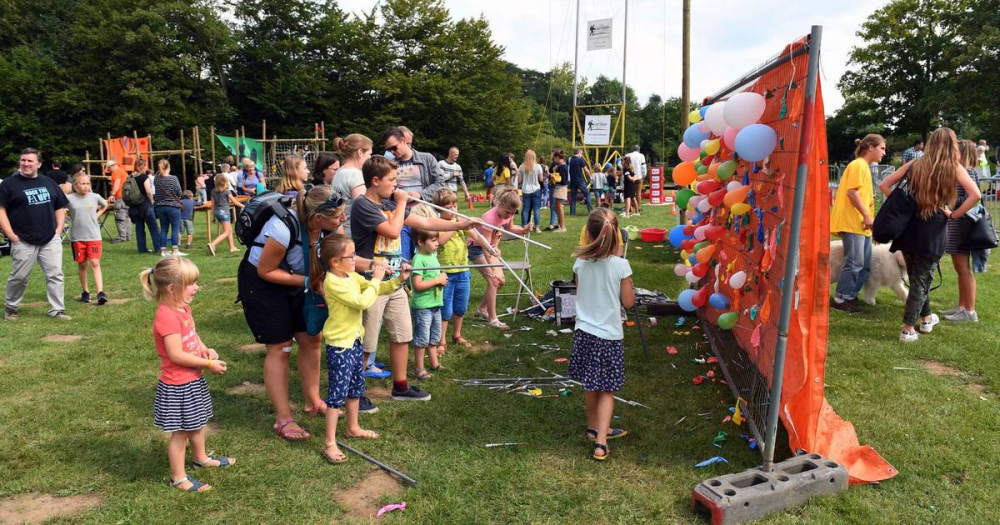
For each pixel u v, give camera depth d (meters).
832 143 47.22
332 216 3.52
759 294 3.93
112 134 34.88
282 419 3.77
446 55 43.50
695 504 2.90
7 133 33.28
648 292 6.98
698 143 5.53
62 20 40.28
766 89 4.05
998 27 32.97
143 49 35.59
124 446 3.62
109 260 10.56
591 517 2.89
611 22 23.30
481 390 4.51
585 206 20.75
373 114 42.09
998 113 33.03
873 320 5.94
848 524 2.78
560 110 78.19
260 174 14.41
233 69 41.38
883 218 5.18
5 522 2.86
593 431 3.67
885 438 3.57
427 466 3.38
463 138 44.19
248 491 3.14
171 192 10.91
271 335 3.64
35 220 6.29
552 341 5.67
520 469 3.33
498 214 5.94
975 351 4.98
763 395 3.58
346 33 43.38
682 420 3.94
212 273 9.16
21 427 3.85
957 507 2.90
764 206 3.92
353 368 3.58
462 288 5.44
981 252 6.00
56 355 5.25
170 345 3.03
